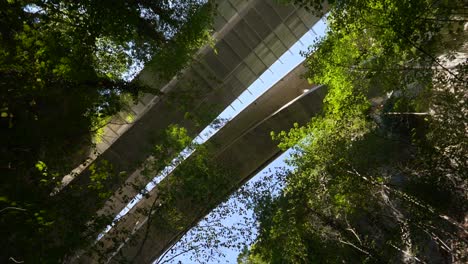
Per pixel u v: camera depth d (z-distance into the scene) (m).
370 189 22.81
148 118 40.12
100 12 16.47
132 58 23.36
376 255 23.83
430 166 19.66
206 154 21.78
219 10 39.81
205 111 24.86
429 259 23.67
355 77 22.59
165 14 22.58
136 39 22.42
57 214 14.94
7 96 14.36
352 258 25.81
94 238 16.38
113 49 22.89
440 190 21.08
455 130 18.33
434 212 19.97
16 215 11.92
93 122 23.64
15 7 14.85
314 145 24.28
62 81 17.03
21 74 14.00
